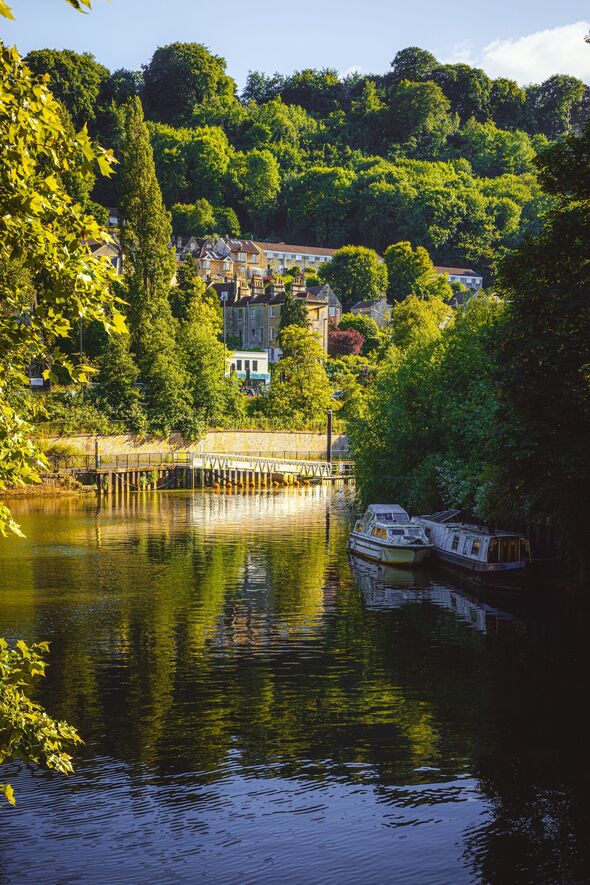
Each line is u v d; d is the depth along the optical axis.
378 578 48.00
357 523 57.38
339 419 131.00
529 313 34.97
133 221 114.56
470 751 23.41
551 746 23.78
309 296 171.62
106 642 34.22
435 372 57.41
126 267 115.38
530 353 33.91
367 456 60.75
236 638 34.94
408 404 58.50
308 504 87.50
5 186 9.51
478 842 18.75
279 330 155.62
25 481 10.66
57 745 10.82
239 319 179.38
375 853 18.33
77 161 10.21
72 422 100.94
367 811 20.11
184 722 25.52
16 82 9.66
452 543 49.53
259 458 114.50
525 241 36.53
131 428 107.81
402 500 59.12
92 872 17.55
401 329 134.62
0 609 39.84
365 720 25.72
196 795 20.88
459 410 51.50
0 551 56.72
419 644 34.06
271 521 73.50
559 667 30.89
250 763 22.66
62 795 20.84
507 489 40.75
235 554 56.09
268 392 135.88
